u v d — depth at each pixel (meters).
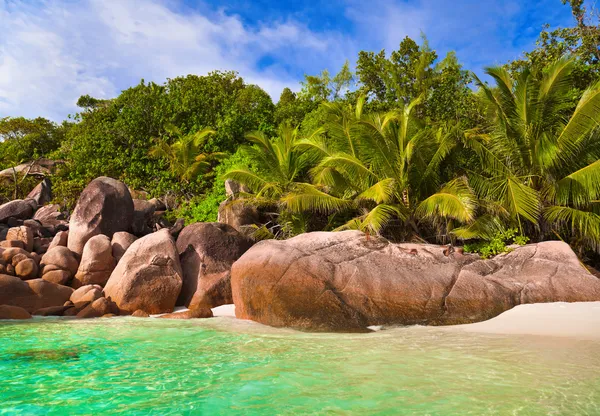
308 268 9.52
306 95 33.81
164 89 31.14
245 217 18.44
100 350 6.44
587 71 18.56
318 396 4.12
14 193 30.31
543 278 9.41
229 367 5.32
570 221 13.32
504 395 3.95
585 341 6.18
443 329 7.89
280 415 3.67
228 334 7.85
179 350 6.42
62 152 31.75
